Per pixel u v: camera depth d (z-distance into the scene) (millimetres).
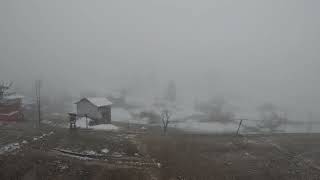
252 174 36719
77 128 47531
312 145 50594
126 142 41719
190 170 35531
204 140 48969
